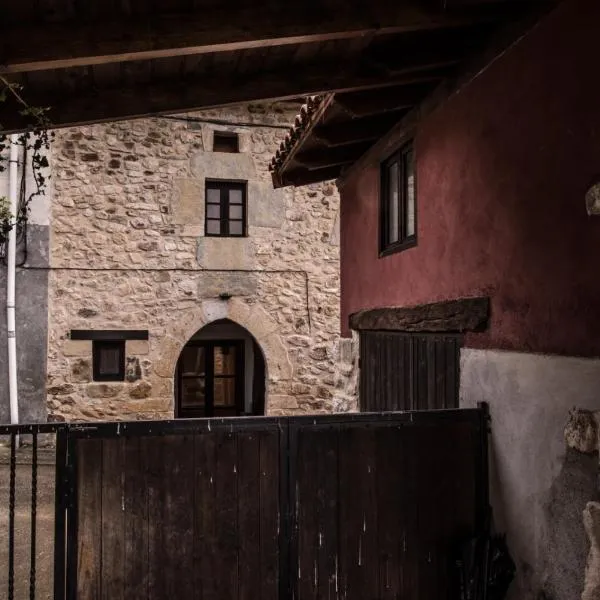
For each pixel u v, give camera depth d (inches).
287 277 320.5
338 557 109.3
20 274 287.6
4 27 86.7
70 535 100.2
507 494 105.7
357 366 192.1
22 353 287.7
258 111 318.7
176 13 89.9
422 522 112.2
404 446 112.1
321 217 326.6
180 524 104.3
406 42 115.0
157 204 304.3
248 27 91.5
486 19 101.3
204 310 308.8
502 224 108.0
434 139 136.2
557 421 91.2
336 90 123.0
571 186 88.7
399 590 111.2
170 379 303.7
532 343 98.8
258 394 352.2
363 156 186.5
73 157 294.8
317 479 109.1
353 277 200.5
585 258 85.6
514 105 104.2
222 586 105.3
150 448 103.7
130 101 118.6
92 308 295.3
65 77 112.5
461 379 121.5
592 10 84.6
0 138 117.0
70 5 85.7
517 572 101.8
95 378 299.1
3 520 201.6
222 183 319.3
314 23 93.2
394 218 169.8
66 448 100.5
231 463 106.5
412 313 145.0
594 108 83.9
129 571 102.2
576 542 86.4
